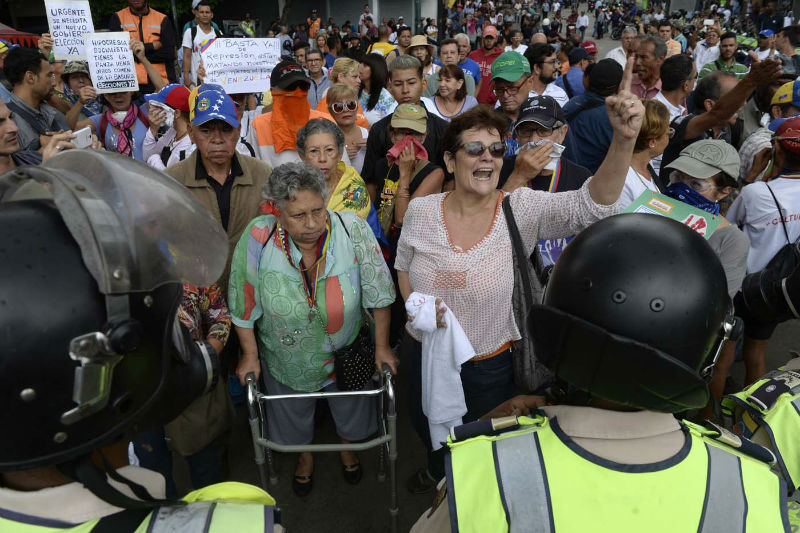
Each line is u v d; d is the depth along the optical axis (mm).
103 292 641
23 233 646
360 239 2234
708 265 850
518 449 882
